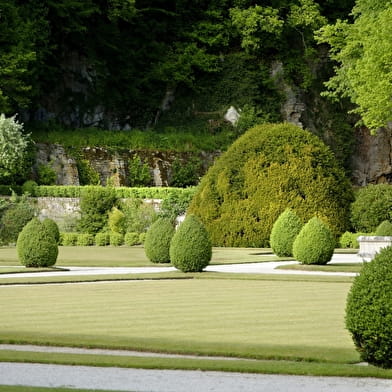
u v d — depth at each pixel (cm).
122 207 7544
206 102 9875
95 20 9569
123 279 3712
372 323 1656
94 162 8294
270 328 2220
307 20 9862
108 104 9581
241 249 6156
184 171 8731
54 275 3906
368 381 1588
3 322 2323
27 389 1464
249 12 9900
